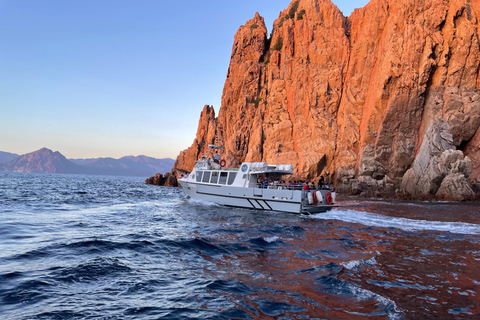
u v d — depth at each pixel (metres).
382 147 45.66
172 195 42.84
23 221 16.06
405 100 44.59
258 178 24.72
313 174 49.38
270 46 71.06
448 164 38.81
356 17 57.00
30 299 6.02
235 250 10.64
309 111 55.00
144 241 11.48
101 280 7.30
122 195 40.44
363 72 51.94
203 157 29.73
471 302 6.16
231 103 72.31
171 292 6.68
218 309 5.82
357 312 5.66
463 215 22.33
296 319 5.39
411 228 15.97
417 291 6.76
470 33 42.91
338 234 14.06
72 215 19.58
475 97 41.84
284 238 12.98
